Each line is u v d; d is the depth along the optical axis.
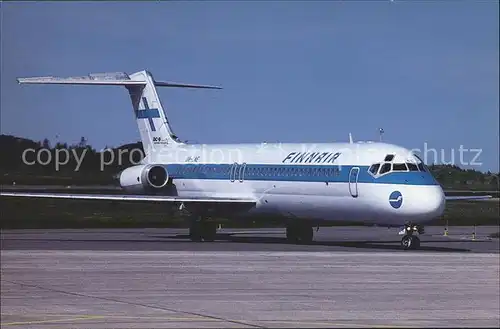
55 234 125.50
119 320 46.19
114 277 64.38
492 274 67.38
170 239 113.88
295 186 102.06
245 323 45.34
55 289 57.72
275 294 55.75
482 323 45.59
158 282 61.53
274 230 149.12
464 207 189.50
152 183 118.50
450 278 64.56
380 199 92.75
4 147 132.25
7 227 143.75
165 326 44.44
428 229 152.50
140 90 127.38
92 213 156.88
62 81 118.19
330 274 66.88
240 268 70.94
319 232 141.75
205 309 49.78
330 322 45.69
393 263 75.81
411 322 45.81
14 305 51.09
